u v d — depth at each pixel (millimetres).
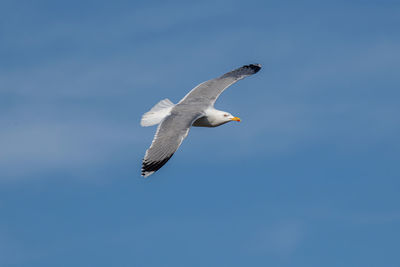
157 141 17000
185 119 17719
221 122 19297
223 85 20203
